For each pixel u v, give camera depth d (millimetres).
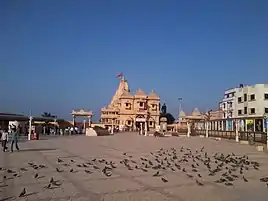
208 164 15289
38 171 12984
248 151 24562
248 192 9516
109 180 11102
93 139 41469
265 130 35375
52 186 10000
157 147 27422
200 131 59844
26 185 10141
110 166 14570
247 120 40688
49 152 21484
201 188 9930
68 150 23297
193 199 8523
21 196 8664
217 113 90438
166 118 107000
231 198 8742
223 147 28766
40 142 32969
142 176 11969
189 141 38688
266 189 9945
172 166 14773
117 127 94375
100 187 9914
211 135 52500
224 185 10469
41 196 8688
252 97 73500
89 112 80500
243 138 39406
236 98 79688
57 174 12289
